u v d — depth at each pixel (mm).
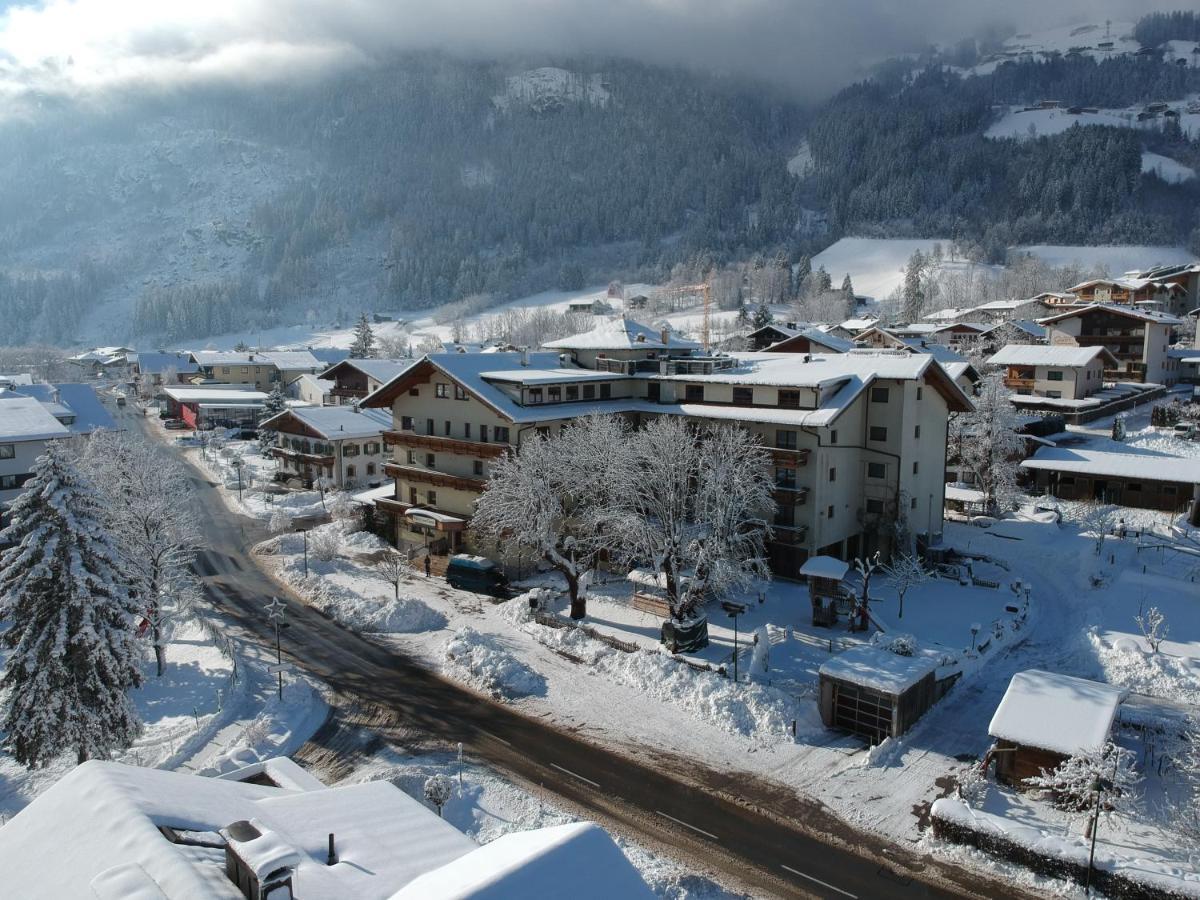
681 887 27406
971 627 46531
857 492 59312
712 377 61250
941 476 63688
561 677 44062
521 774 35125
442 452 63938
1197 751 30219
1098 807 28391
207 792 19328
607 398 65562
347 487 86625
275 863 14367
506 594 56219
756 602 52781
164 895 14219
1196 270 156750
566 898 14094
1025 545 63438
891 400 57656
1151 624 45781
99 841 16047
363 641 49875
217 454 106812
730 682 41031
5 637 34500
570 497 56219
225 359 154750
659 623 49719
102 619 35219
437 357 63094
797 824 31578
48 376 193000
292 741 38250
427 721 39938
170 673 45719
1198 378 119375
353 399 118875
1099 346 104688
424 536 64938
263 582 60750
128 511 46500
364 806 20656
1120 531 63469
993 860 29281
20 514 34781
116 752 37031
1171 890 26234
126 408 156750
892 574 53375
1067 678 35781
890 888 28031
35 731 33594
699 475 50969
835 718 38844
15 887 15602
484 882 13758
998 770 33719
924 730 38125
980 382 76875
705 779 34688
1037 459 73625
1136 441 83062
